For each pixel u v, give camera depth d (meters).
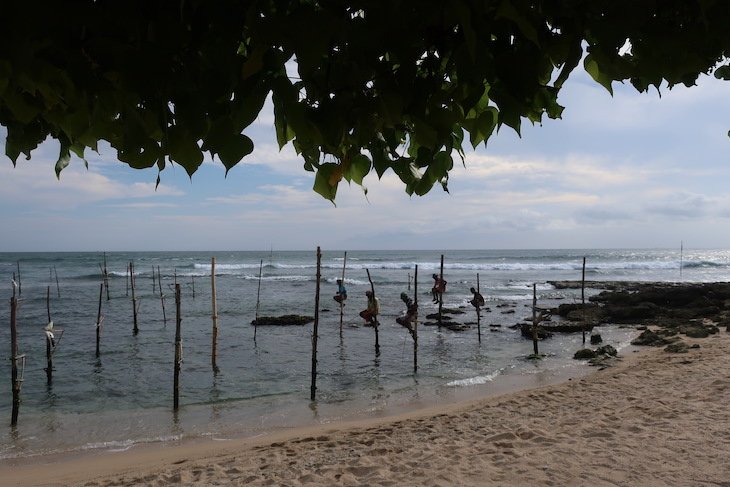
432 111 1.44
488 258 96.75
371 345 21.25
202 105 1.29
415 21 1.27
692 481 5.66
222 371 17.06
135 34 1.21
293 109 1.33
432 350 20.12
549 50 1.39
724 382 10.17
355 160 1.81
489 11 1.32
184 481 7.36
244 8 1.25
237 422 11.79
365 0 1.25
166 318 28.91
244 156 1.33
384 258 100.75
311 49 1.21
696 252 150.00
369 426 10.12
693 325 23.09
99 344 19.77
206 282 51.94
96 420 12.08
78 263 83.81
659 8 1.42
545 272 65.56
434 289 24.52
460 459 7.05
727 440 6.86
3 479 8.35
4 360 18.70
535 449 7.20
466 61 1.34
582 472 6.18
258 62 1.27
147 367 17.64
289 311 31.61
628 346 19.59
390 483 6.46
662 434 7.35
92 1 1.17
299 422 11.65
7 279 55.59
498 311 31.22
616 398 10.07
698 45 1.40
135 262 86.31
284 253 138.12
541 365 17.08
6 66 1.25
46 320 28.16
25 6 1.10
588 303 31.86
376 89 1.38
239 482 7.11
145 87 1.22
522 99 1.37
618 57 1.42
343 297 22.75
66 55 1.21
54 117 1.52
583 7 1.35
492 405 10.59
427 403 12.94
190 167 1.33
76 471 8.60
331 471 7.12
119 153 1.37
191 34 1.25
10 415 12.55
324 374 16.58
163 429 11.36
